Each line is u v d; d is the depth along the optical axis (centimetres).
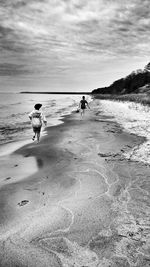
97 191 443
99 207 382
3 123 1644
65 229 323
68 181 497
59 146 833
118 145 828
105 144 850
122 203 395
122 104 3356
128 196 421
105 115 1972
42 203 400
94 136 1009
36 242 298
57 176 530
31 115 912
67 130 1202
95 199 411
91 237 306
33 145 873
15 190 457
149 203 394
